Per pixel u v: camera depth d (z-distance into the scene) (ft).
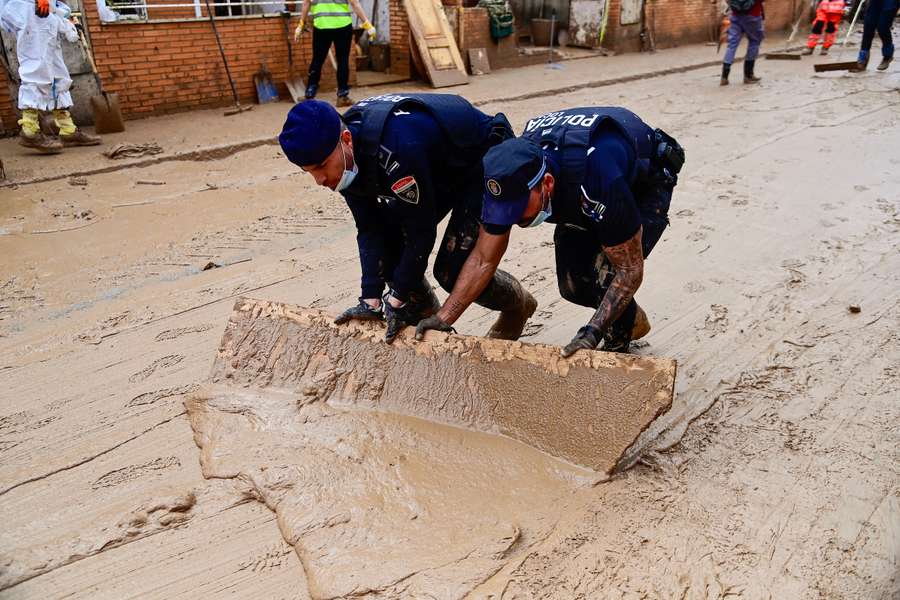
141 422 10.39
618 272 9.00
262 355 10.71
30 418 10.58
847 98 30.96
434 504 8.48
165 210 19.52
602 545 7.95
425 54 35.37
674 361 8.59
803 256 15.64
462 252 9.82
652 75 39.52
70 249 16.90
